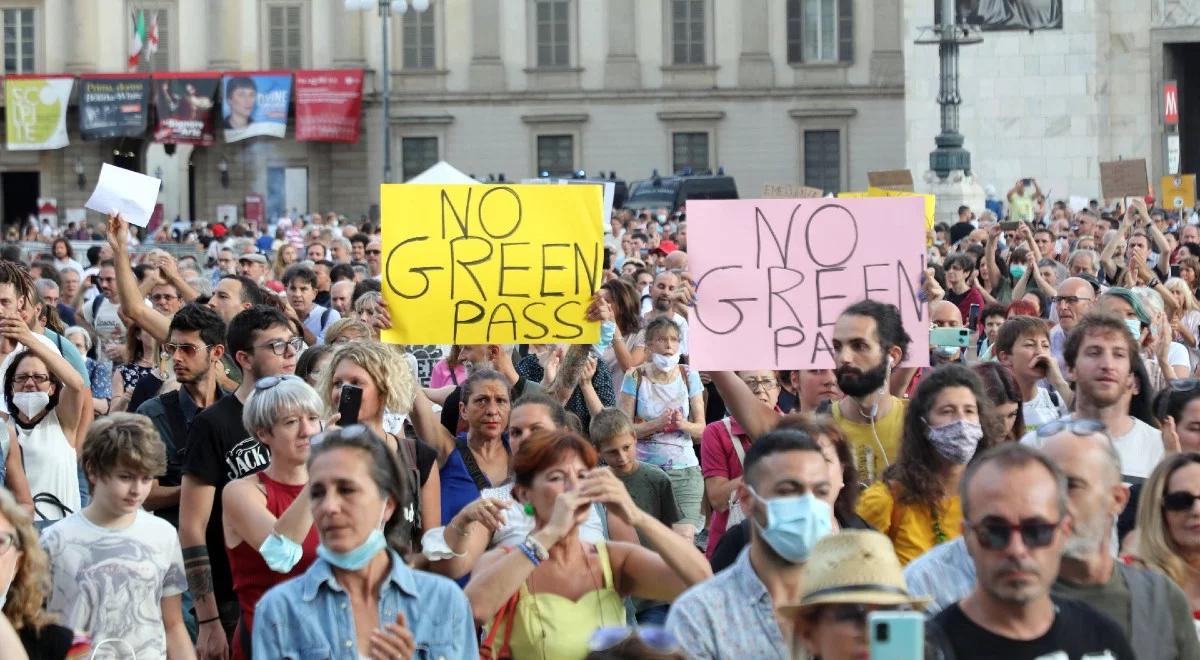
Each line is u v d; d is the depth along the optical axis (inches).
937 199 2972.4
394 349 594.2
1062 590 437.7
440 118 4264.3
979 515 383.9
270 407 533.0
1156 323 795.4
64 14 4239.7
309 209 4237.2
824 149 4222.4
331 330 754.8
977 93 3619.6
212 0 4244.6
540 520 483.2
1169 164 2906.0
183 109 4133.9
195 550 570.9
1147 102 3641.7
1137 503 525.0
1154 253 1679.4
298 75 4163.4
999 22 3609.7
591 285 689.0
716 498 647.1
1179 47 3762.3
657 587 483.2
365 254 1738.4
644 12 4244.6
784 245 659.4
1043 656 388.2
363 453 430.9
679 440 849.5
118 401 840.9
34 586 446.6
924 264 656.4
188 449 580.4
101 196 821.9
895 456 561.3
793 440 429.1
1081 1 3587.6
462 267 687.1
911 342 657.0
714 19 4232.3
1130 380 599.5
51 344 767.1
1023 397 697.0
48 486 687.1
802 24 4207.7
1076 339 597.9
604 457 664.4
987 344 938.1
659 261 1701.5
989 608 391.2
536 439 486.9
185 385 679.7
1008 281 1391.5
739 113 4232.3
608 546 490.0
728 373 629.9
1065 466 437.7
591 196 688.4
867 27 4192.9
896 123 4188.0
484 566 478.6
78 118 4222.4
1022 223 1362.0
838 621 370.3
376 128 4237.2
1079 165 3609.7
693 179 3636.8
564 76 4259.4
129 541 527.8
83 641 465.4
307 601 430.3
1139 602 438.9
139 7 4247.0
